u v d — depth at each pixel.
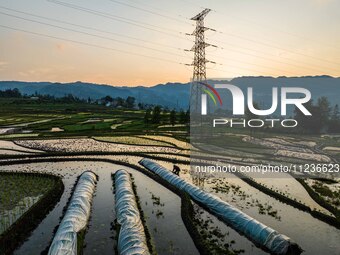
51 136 68.06
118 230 20.77
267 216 24.73
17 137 66.06
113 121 102.38
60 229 20.17
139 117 119.75
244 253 18.94
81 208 24.09
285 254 18.33
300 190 31.97
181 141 64.88
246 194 30.61
